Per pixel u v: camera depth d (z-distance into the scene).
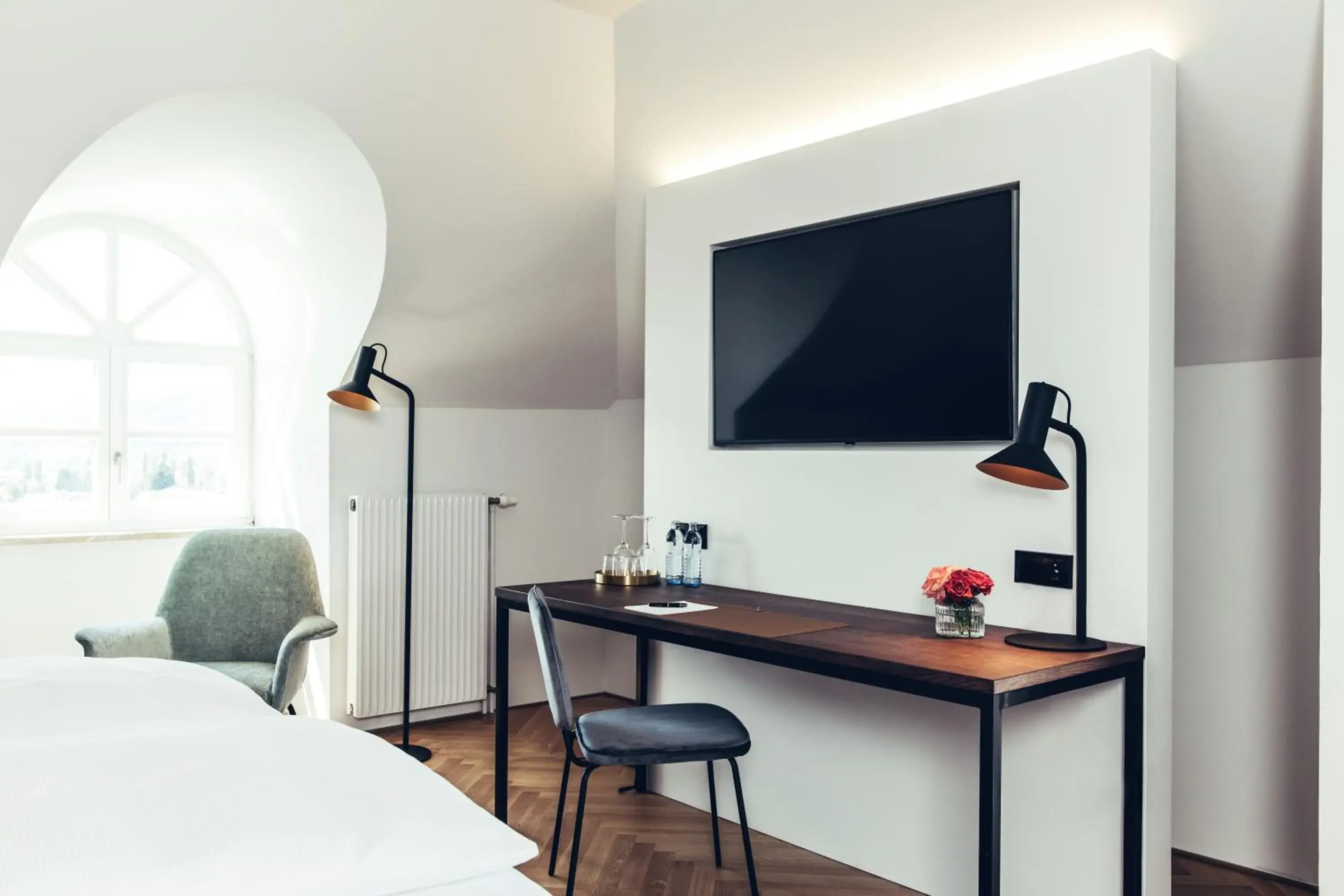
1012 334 2.77
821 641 2.55
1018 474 2.47
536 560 4.98
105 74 3.17
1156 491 2.53
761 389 3.44
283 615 4.03
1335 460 2.24
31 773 1.64
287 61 3.39
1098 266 2.58
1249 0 2.45
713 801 3.15
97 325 4.69
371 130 3.66
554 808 3.60
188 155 3.90
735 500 3.50
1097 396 2.58
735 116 3.67
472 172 3.93
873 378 3.11
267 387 4.94
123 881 1.38
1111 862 2.56
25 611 4.42
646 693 3.82
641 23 3.92
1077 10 2.75
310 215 4.23
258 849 1.49
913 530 2.98
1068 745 2.64
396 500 4.45
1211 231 2.81
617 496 5.16
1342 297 2.23
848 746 3.17
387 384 4.47
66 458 4.64
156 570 4.73
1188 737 3.21
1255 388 3.05
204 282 4.98
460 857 1.60
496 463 4.84
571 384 4.93
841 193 3.17
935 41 3.05
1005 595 2.78
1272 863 3.04
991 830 2.15
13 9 2.93
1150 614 2.51
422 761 4.08
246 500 5.05
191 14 3.16
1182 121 2.65
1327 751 2.25
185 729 1.97
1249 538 3.07
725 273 3.56
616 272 4.50
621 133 4.12
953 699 2.21
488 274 4.27
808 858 3.22
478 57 3.70
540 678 4.99
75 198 4.29
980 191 2.83
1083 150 2.61
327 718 4.41
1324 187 2.26
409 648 4.35
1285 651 3.01
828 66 3.34
